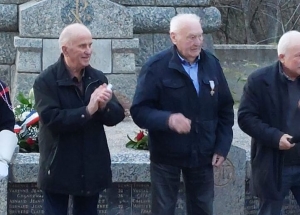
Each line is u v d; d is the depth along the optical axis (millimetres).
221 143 6840
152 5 13555
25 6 12922
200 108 6719
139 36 13594
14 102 12453
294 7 24969
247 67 16203
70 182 6637
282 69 6973
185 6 13672
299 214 8805
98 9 12734
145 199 8531
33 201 8422
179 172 6883
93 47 12758
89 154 6648
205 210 6922
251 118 6957
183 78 6691
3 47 13289
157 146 6816
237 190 8406
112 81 12812
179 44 6652
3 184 8000
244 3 24297
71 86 6613
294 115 6953
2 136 6555
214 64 6836
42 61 12680
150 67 6742
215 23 13797
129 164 8445
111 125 6664
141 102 6703
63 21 12672
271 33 25375
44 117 6531
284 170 7051
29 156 8484
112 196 8500
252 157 7160
